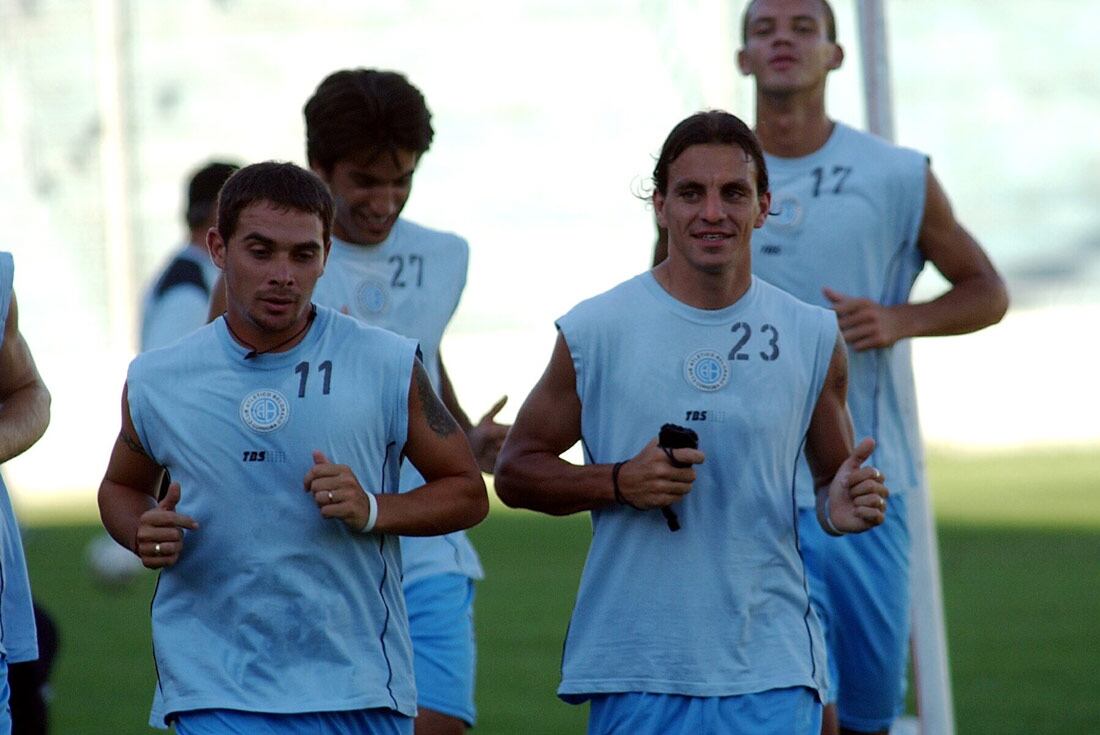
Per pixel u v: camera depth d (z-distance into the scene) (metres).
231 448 12.93
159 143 64.19
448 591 16.92
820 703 14.05
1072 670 28.14
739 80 53.75
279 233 12.49
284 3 64.62
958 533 44.78
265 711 12.77
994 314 19.12
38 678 17.88
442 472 13.44
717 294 13.87
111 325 63.09
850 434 14.46
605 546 13.88
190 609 13.12
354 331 13.30
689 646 13.60
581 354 13.96
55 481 61.38
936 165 67.88
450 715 16.58
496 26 64.31
